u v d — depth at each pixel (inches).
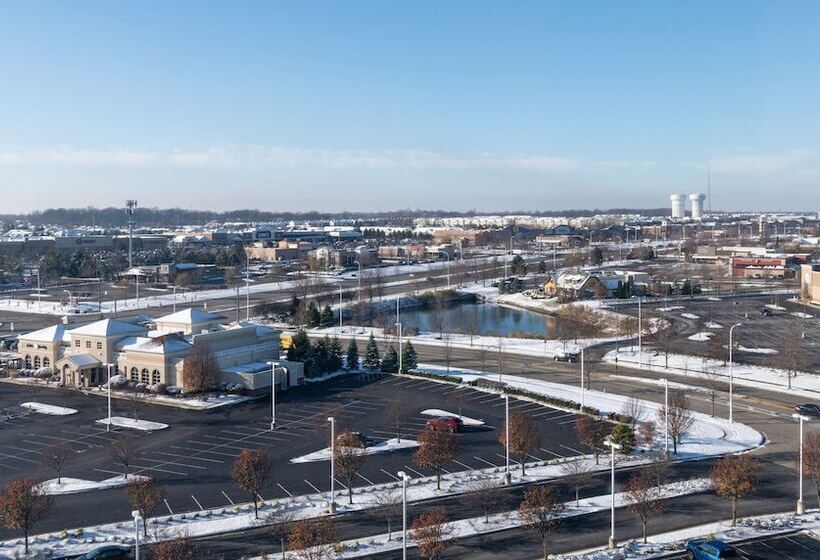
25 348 4864.7
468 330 6628.9
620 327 6284.5
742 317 6865.2
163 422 3678.6
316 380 4626.0
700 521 2420.0
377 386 4453.7
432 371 4803.2
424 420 3688.5
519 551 2218.3
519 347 5718.5
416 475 2896.2
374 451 3201.3
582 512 2500.0
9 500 2242.9
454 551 2220.7
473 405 3971.5
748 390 4247.0
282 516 2358.5
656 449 3149.6
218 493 2731.3
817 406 3801.7
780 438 3329.2
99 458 3144.7
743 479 2379.4
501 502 2603.3
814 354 5177.2
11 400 4133.9
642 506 2268.7
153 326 5177.2
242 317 7121.1
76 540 2335.1
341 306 7480.3
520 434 2859.3
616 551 2178.9
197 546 2269.9
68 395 4252.0
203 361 4207.7
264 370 4286.4
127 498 2694.4
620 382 4475.9
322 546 2101.4
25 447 3299.7
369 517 2487.7
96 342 4562.0
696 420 3604.8
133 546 2268.7
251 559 2176.4
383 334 6309.1
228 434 3476.9
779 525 2367.1
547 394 4136.3
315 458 3115.2
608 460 3029.0
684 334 6058.1
